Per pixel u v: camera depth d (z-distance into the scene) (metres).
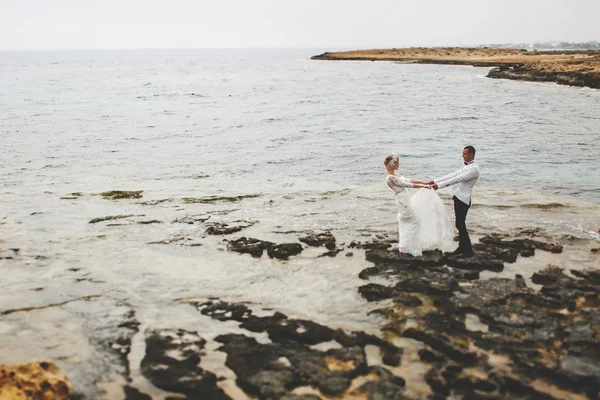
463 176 7.01
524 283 6.32
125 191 12.30
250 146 19.27
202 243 8.47
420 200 7.47
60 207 10.95
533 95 39.47
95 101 37.22
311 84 54.78
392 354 4.82
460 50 139.88
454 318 5.45
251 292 6.45
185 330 5.46
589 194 11.97
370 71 80.25
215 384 4.43
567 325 5.24
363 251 7.86
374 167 15.46
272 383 4.38
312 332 5.20
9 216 10.27
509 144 19.00
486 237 8.29
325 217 9.99
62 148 18.86
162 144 19.83
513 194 11.98
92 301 6.29
